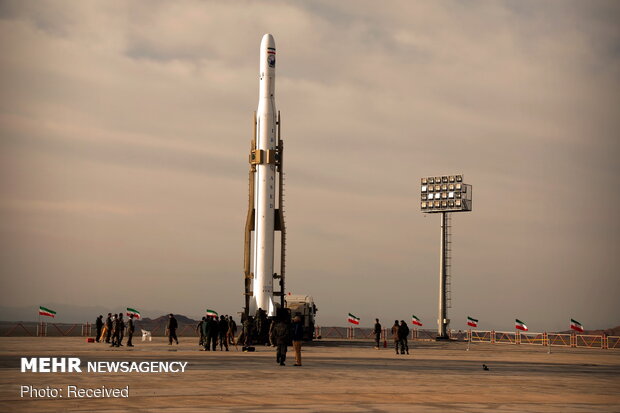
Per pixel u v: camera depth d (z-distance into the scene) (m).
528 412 18.53
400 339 48.72
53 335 78.75
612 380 30.11
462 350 59.81
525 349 67.56
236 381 25.05
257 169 62.56
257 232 62.09
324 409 18.16
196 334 85.44
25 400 19.44
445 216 85.88
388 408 18.61
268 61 63.22
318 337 82.56
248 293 62.22
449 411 18.31
